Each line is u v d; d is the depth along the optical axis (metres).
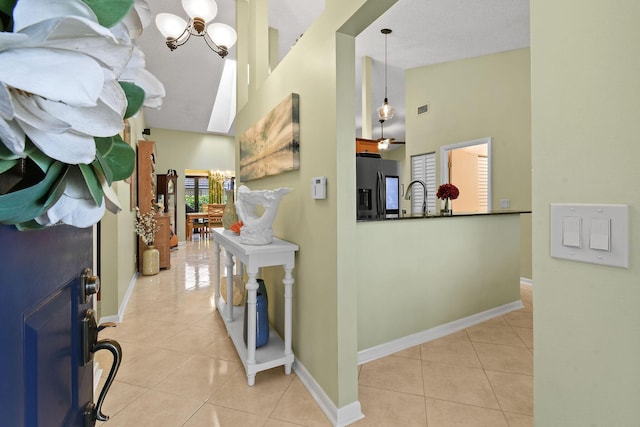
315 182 1.67
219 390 1.78
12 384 0.31
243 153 3.14
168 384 1.83
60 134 0.31
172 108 6.46
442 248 2.51
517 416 1.58
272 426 1.50
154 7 3.47
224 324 2.71
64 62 0.27
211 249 7.09
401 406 1.65
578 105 0.59
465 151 5.12
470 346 2.32
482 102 4.43
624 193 0.53
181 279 4.33
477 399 1.71
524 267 4.02
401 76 5.47
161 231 4.96
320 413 1.59
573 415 0.61
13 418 0.31
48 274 0.41
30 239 0.36
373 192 2.97
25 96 0.28
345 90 1.52
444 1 3.13
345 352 1.54
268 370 1.99
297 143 1.91
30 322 0.35
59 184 0.34
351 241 1.56
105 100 0.33
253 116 2.83
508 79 4.19
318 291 1.71
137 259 4.67
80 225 0.37
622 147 0.53
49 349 0.41
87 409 0.56
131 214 3.97
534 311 0.67
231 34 2.74
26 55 0.25
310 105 1.75
